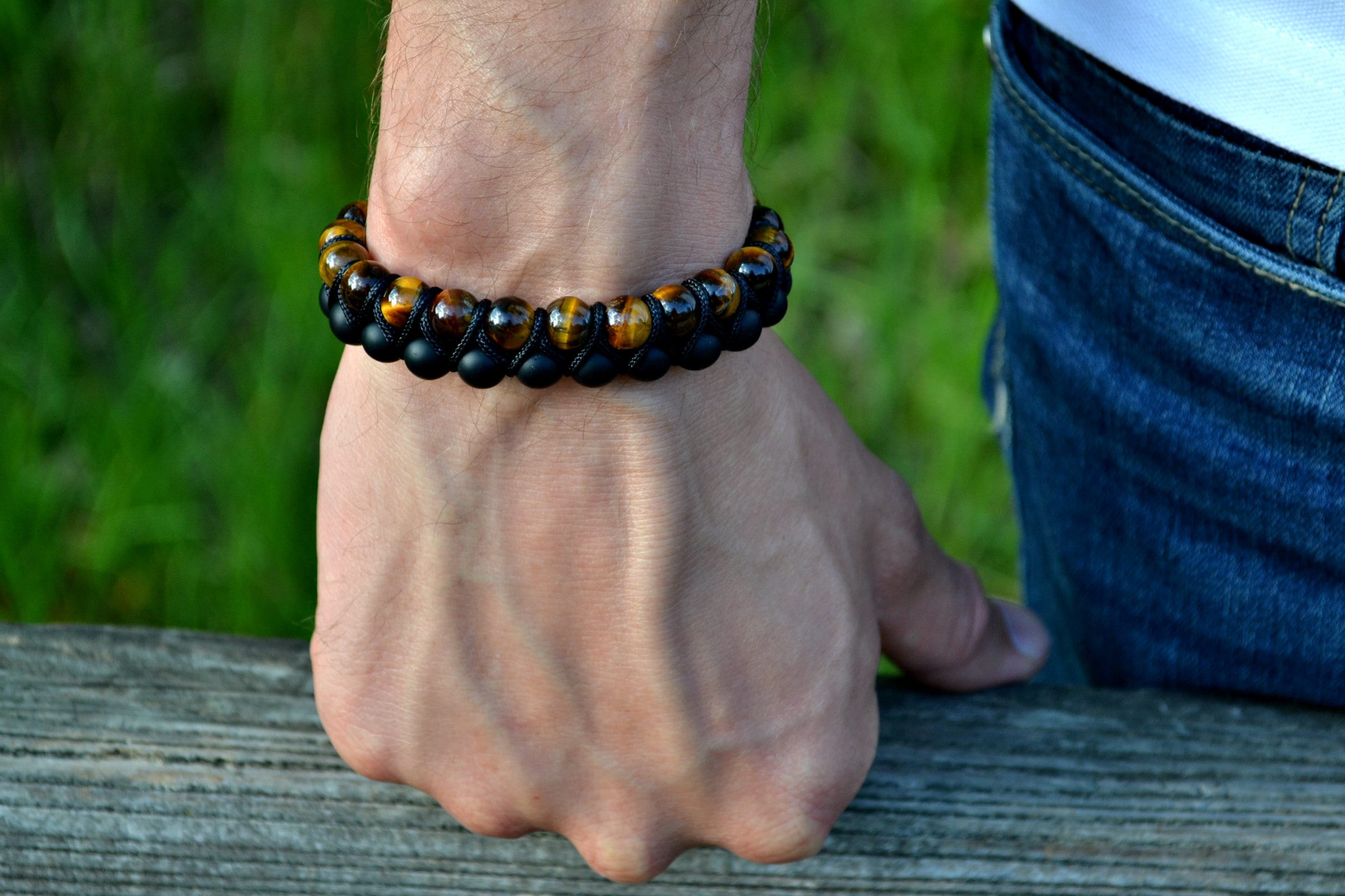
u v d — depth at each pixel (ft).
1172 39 1.69
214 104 4.13
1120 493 1.93
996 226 1.98
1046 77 1.82
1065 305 1.89
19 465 3.43
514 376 1.57
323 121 3.87
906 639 1.80
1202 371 1.79
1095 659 2.06
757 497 1.64
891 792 1.75
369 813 1.72
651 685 1.64
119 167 4.00
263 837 1.71
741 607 1.65
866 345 3.94
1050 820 1.74
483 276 1.57
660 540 1.61
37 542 3.40
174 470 3.50
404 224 1.57
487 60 1.53
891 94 4.15
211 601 3.36
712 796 1.68
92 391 3.65
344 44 3.89
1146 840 1.74
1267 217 1.69
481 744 1.67
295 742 1.75
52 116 4.06
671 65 1.55
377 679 1.67
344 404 1.64
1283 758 1.79
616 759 1.67
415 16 1.54
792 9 4.27
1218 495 1.84
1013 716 1.82
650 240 1.57
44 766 1.73
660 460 1.59
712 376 1.60
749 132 1.67
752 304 1.60
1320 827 1.75
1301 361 1.72
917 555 1.76
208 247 3.85
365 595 1.65
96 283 3.83
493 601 1.63
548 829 1.70
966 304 3.91
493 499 1.61
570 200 1.56
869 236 4.10
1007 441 2.15
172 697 1.77
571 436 1.59
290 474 3.34
